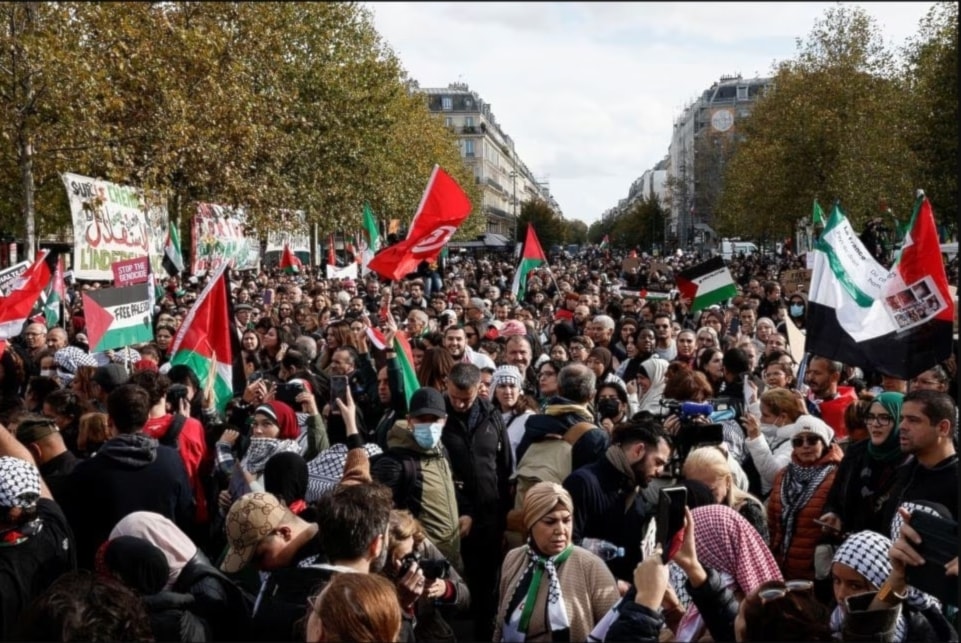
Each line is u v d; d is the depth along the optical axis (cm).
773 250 7150
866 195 4025
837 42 4425
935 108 3303
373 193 3809
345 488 420
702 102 13488
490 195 13775
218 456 648
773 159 4638
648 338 1068
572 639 436
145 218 1756
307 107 3139
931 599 400
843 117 4372
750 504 518
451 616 539
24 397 887
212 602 429
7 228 3234
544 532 445
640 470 523
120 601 341
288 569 407
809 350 713
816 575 548
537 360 1105
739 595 425
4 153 1784
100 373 755
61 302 1600
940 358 661
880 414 533
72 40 1738
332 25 3131
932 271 661
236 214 2459
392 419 757
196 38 2012
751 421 660
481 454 628
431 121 6034
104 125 1816
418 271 2634
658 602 358
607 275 4047
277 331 1140
